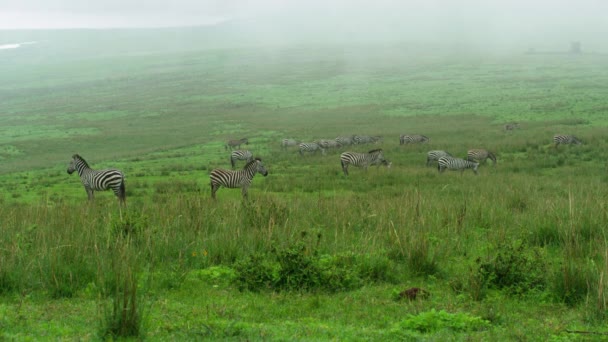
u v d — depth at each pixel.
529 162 29.00
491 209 13.95
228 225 12.11
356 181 25.33
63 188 26.38
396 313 7.32
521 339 6.22
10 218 13.38
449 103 73.62
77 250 9.59
